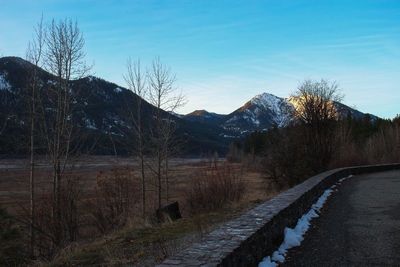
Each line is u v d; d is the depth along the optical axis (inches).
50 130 461.1
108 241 282.0
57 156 428.5
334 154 1023.0
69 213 384.8
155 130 593.0
